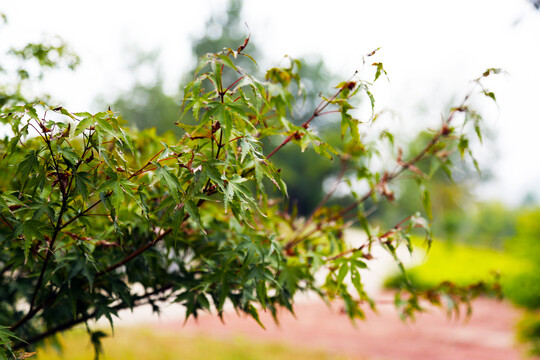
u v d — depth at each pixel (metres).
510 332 9.32
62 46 2.22
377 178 2.29
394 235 1.88
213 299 1.91
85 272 1.66
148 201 1.95
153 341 7.15
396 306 2.34
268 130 1.86
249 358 6.77
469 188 17.44
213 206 2.29
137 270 1.95
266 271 1.76
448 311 2.35
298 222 2.33
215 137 1.52
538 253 6.43
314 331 9.00
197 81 1.42
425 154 2.24
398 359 7.36
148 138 2.34
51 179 1.50
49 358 4.50
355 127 1.80
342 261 1.94
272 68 1.98
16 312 2.13
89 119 1.36
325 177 31.23
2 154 1.89
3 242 1.41
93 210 2.15
